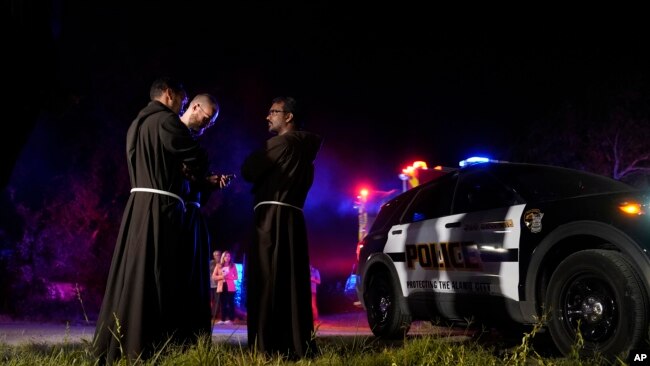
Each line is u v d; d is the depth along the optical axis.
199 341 3.81
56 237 19.45
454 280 5.82
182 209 4.05
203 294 4.32
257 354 3.99
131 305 3.73
